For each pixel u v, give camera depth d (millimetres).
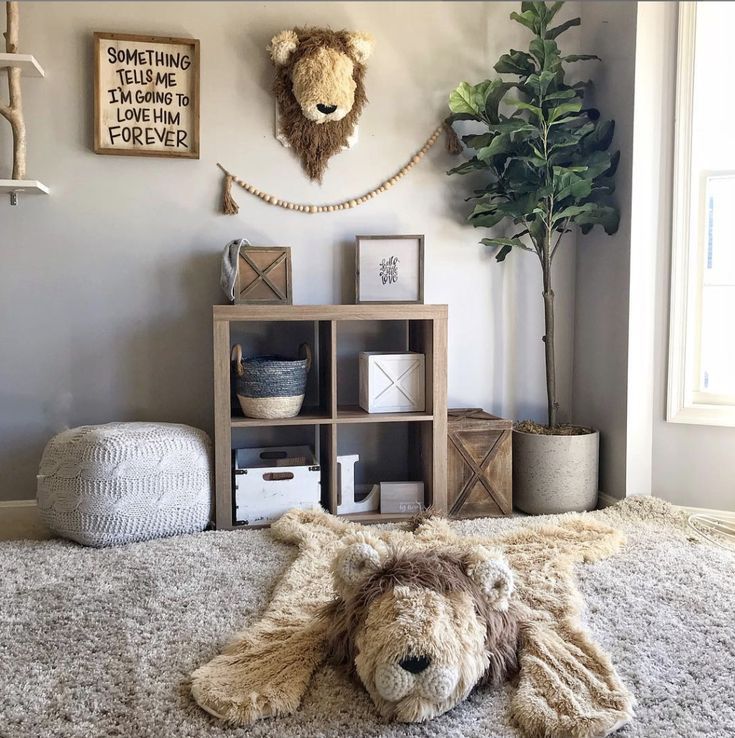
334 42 2734
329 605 1565
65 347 2725
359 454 2984
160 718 1333
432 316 2629
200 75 2760
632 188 2656
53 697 1404
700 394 2676
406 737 1292
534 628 1593
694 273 2648
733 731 1308
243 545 2297
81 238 2709
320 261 2895
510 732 1311
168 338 2795
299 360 2654
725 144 2607
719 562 2125
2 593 1896
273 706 1347
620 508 2648
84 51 2672
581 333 3039
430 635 1297
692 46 2576
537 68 2895
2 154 2635
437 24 2951
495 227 3037
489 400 3080
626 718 1289
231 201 2791
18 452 2711
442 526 2396
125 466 2303
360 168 2914
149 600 1845
